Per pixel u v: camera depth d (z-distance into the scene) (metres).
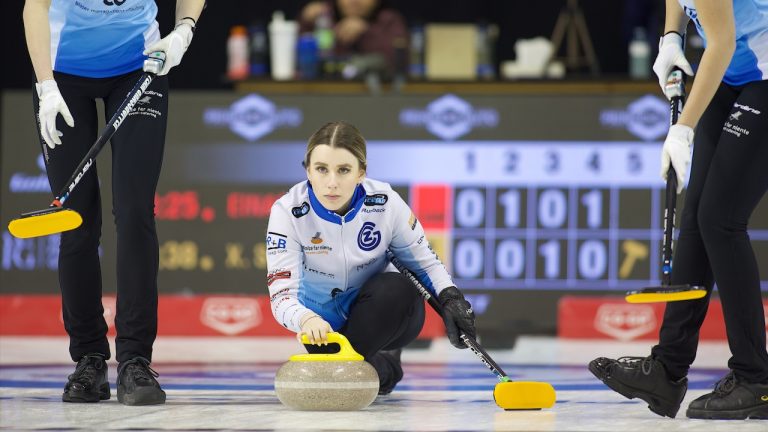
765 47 11.29
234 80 27.23
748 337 11.52
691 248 11.77
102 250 24.84
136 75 13.02
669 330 11.65
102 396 13.04
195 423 10.88
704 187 11.57
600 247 25.30
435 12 32.59
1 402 12.86
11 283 25.48
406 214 12.58
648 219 25.20
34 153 25.48
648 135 25.22
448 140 25.38
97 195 13.04
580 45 30.53
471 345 12.32
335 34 28.83
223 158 25.53
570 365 19.00
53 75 12.69
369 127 25.39
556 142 25.33
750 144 11.33
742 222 11.50
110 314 24.75
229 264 25.56
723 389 11.66
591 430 10.55
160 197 25.55
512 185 25.34
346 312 13.12
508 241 25.33
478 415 11.64
